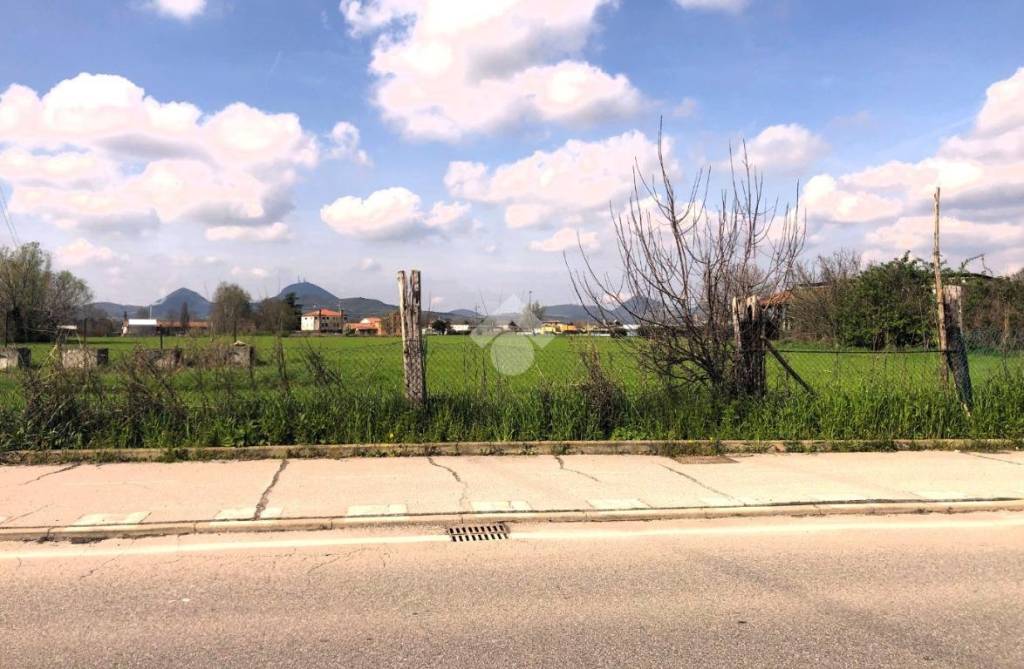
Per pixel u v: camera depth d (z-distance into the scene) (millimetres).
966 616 4359
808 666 3691
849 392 10156
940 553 5559
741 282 10234
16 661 3684
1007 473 8047
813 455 9000
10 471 7789
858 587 4824
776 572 5113
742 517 6531
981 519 6527
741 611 4406
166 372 9328
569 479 7656
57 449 8398
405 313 9375
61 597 4543
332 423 8930
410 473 7840
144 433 8695
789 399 10055
